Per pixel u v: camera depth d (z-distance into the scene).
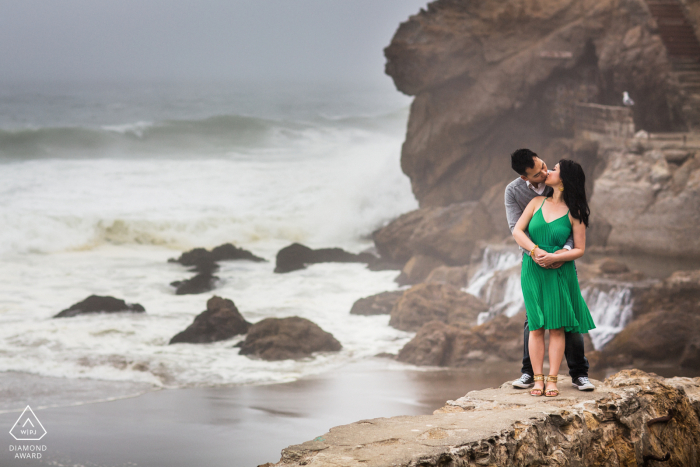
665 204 23.31
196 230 33.28
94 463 10.35
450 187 30.25
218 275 25.89
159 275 26.11
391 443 3.54
